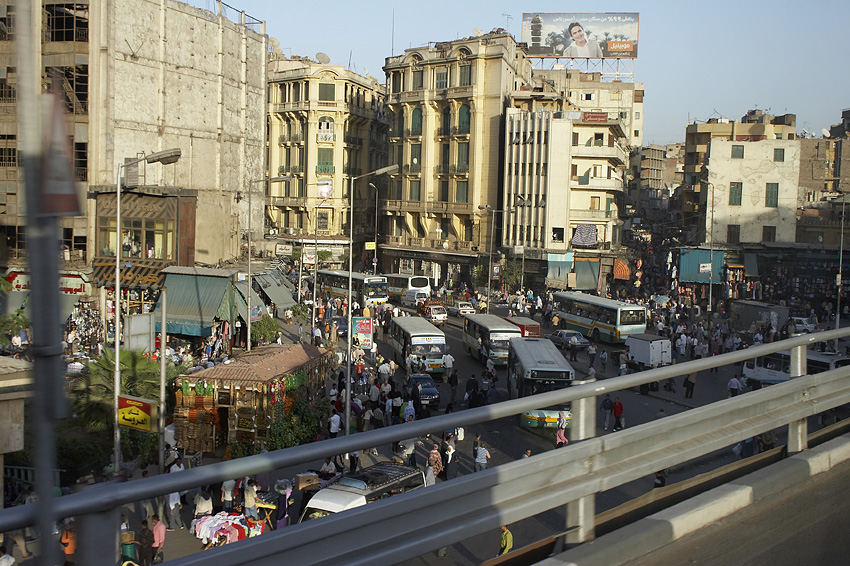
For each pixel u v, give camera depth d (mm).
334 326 48906
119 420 19875
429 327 42219
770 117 90938
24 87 2332
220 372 24656
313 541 2908
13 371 13992
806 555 4117
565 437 5570
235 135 57281
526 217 74188
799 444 5453
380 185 99625
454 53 79125
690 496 4633
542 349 33750
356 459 14734
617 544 3650
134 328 20703
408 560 3434
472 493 3379
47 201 2361
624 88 105500
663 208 148375
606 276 72875
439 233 82750
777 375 18641
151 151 48875
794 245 64062
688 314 57750
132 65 47250
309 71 88000
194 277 41844
